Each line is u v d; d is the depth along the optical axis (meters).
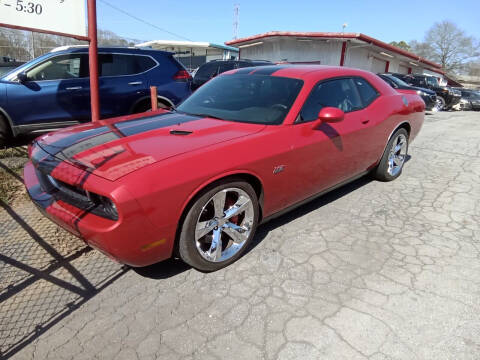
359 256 2.88
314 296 2.40
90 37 4.34
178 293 2.44
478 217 3.64
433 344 2.00
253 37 19.86
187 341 2.03
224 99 3.48
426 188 4.47
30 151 2.95
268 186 2.83
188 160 2.31
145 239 2.17
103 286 2.52
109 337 2.06
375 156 4.16
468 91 20.62
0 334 2.09
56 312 2.27
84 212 2.24
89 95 5.84
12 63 9.75
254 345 1.99
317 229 3.32
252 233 2.85
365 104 3.93
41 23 3.83
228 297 2.39
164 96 6.46
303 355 1.93
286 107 3.10
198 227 2.46
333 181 3.60
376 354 1.93
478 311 2.27
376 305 2.31
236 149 2.57
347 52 18.39
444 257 2.88
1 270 2.68
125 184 2.05
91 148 2.53
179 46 26.25
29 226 3.33
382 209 3.80
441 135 8.30
